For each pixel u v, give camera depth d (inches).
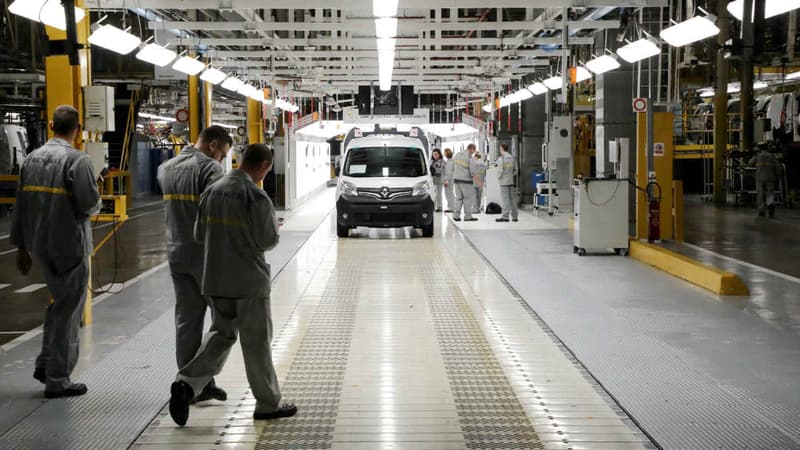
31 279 481.7
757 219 837.2
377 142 727.1
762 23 296.8
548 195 890.7
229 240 202.7
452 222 821.9
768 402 222.5
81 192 223.9
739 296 390.0
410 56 687.1
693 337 302.0
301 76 886.4
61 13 302.4
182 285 223.1
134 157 1355.8
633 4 463.5
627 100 697.0
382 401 229.0
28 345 301.3
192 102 755.4
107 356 278.8
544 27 548.4
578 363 269.7
